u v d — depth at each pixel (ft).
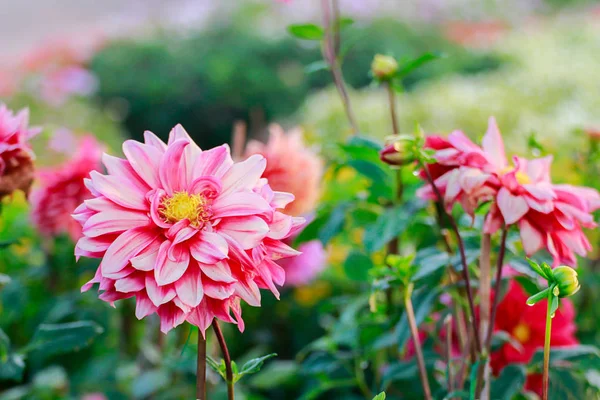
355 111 6.79
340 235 3.20
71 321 2.98
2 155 2.15
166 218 1.84
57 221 2.75
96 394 3.12
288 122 11.32
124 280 1.78
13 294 3.06
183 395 3.04
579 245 2.02
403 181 2.65
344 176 3.84
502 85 7.27
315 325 3.81
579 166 3.04
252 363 1.89
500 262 2.05
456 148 2.07
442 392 2.32
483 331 2.06
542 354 2.29
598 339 2.96
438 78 11.47
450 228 2.29
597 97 6.28
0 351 2.30
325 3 2.89
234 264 1.81
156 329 2.98
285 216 1.85
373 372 3.08
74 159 2.76
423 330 2.64
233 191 1.87
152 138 1.93
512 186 2.00
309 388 3.31
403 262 2.15
